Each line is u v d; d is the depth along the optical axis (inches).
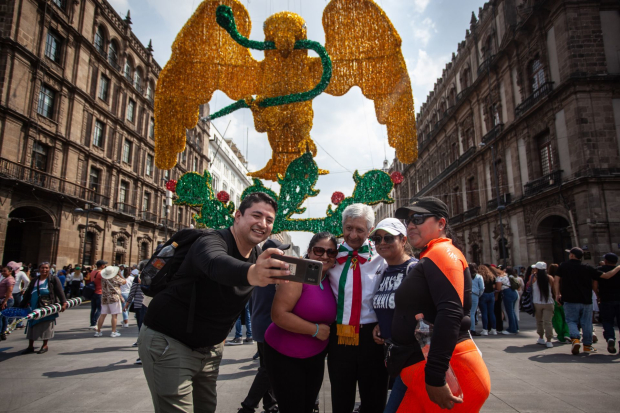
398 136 233.1
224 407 145.5
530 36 692.7
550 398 152.1
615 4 592.7
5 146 672.4
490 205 832.9
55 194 764.6
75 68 845.2
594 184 543.5
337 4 241.8
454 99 1090.7
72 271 727.7
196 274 76.5
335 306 101.1
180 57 248.5
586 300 241.1
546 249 659.4
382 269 103.1
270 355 99.1
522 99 723.4
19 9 703.1
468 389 68.6
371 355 97.5
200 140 1503.4
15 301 371.2
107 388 168.4
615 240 525.7
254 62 257.0
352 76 241.0
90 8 892.0
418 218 85.0
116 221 999.6
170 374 75.3
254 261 92.6
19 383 176.9
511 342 289.7
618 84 568.7
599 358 227.9
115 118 987.3
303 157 218.1
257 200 81.5
